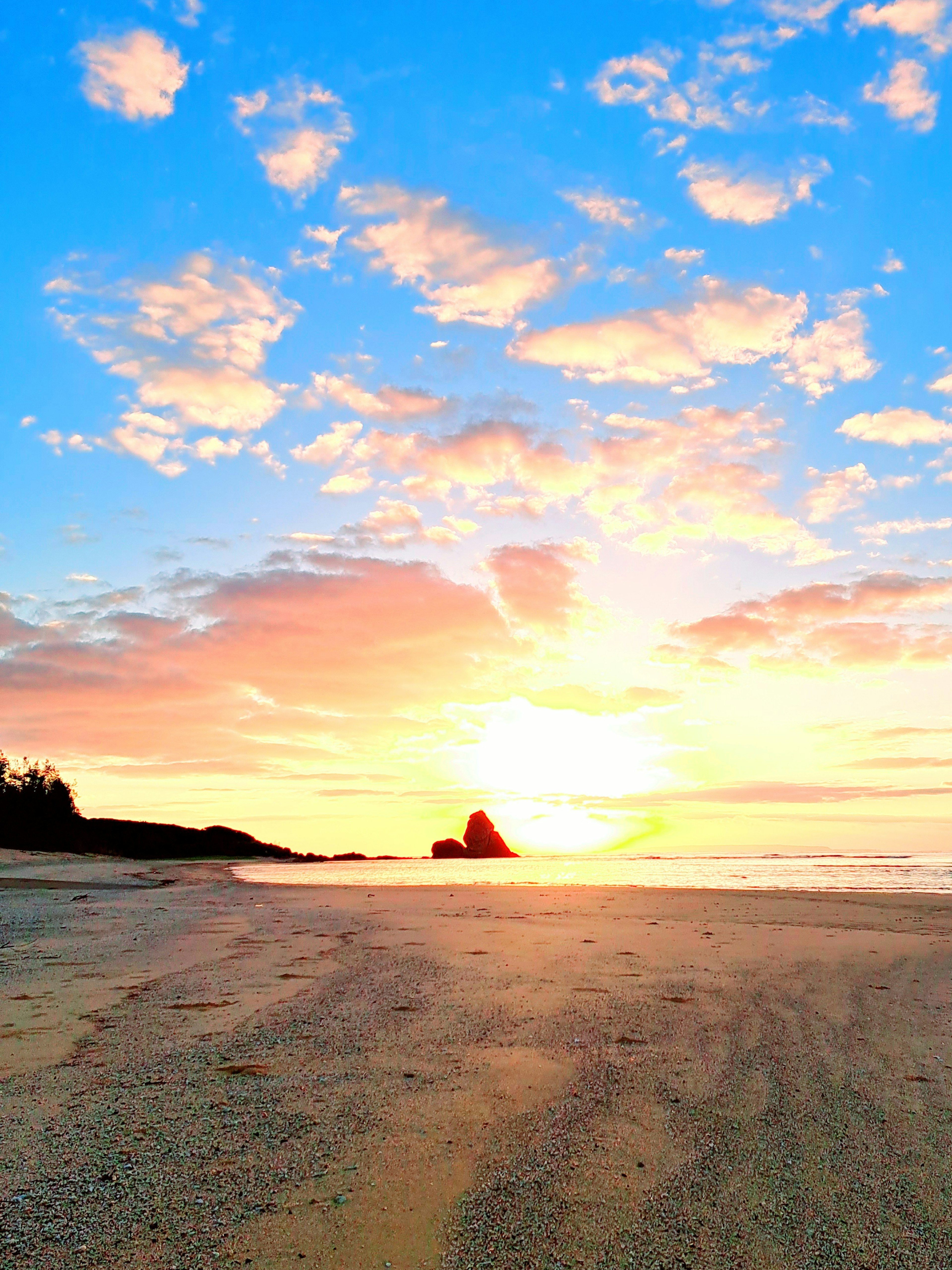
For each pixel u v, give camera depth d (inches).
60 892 813.9
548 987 307.4
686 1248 122.3
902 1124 171.2
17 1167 146.9
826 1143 161.2
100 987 309.9
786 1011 272.2
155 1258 117.3
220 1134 161.9
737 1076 201.3
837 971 352.2
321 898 753.0
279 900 733.3
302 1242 121.7
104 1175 143.4
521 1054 218.2
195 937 455.8
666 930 487.2
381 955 386.9
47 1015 263.4
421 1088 189.9
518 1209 132.7
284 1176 143.6
